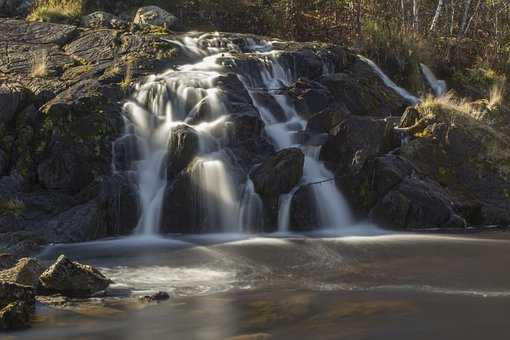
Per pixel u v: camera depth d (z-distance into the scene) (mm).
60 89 13352
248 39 17141
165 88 13203
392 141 13633
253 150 12789
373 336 6172
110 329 6496
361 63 18062
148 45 15406
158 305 7254
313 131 13820
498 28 22141
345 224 12383
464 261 9414
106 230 11562
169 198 11758
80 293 7699
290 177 12141
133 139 12531
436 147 13641
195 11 20438
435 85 19078
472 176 13430
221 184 11891
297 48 17000
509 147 14047
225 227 11797
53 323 6684
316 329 6371
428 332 6281
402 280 8320
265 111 14367
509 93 18953
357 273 8719
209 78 13797
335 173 12898
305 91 14992
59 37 15805
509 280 8312
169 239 11180
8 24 16219
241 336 6215
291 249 10266
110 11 19594
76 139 12180
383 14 21203
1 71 14195
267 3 21406
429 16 23203
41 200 11547
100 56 15125
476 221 12719
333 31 20641
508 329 6367
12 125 12445
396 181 12406
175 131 12188
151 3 20297
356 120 13367
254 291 7812
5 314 6527
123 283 8234
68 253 10078
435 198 12281
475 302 7277
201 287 8023
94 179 11922
